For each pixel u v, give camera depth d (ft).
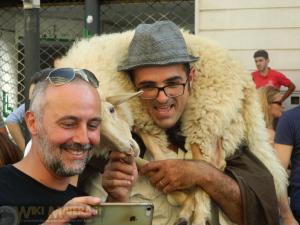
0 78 21.94
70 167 5.44
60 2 21.47
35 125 5.49
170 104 7.67
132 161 6.93
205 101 7.89
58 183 5.74
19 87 21.53
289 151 12.26
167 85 7.59
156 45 7.50
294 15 20.51
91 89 5.52
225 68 8.13
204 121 7.87
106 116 6.77
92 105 5.46
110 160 6.91
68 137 5.38
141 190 7.80
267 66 19.98
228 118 7.93
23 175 5.62
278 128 12.45
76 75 5.51
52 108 5.36
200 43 8.27
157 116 7.73
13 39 21.94
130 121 7.54
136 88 7.74
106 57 7.82
